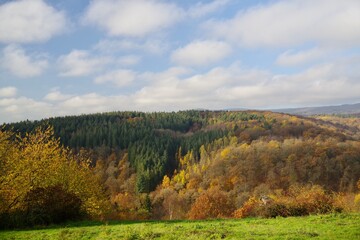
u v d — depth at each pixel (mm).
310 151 133875
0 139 35312
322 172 119500
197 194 114625
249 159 136625
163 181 149750
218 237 17406
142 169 155375
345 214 24406
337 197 32250
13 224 28062
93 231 22375
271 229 19688
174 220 30328
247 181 123312
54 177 39094
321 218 23656
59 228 26000
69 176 43375
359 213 24953
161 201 121188
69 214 30328
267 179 121562
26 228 27219
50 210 29234
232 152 150375
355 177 113875
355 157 125562
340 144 143125
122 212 58344
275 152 139125
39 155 38062
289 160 129500
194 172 153500
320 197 29531
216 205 72750
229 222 25188
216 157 154875
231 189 122812
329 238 15852
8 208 30422
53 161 40188
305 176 117938
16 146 37969
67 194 31531
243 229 20422
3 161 33906
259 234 18078
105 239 19109
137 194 135000
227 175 132750
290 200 31062
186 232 19469
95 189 49719
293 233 17703
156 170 159375
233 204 90250
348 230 17875
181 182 147375
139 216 60219
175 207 111438
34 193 30188
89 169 52688
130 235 19172
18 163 34656
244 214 40062
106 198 52094
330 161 123250
